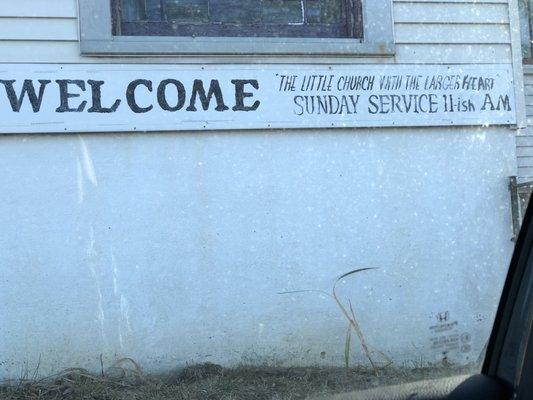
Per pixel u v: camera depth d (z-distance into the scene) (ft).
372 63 19.53
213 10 19.07
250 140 18.78
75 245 17.69
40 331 17.40
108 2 17.83
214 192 18.52
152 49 18.03
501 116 20.43
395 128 19.67
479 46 20.36
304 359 18.85
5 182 17.31
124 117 17.93
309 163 19.11
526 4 25.08
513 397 6.84
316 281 19.03
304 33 19.58
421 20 19.93
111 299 17.84
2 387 16.84
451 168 20.04
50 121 17.48
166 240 18.21
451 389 7.40
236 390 16.93
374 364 19.19
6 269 17.26
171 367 18.12
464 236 20.02
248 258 18.66
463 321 19.86
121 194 17.98
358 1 19.69
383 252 19.47
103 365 17.71
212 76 18.48
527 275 7.07
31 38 17.43
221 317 18.45
